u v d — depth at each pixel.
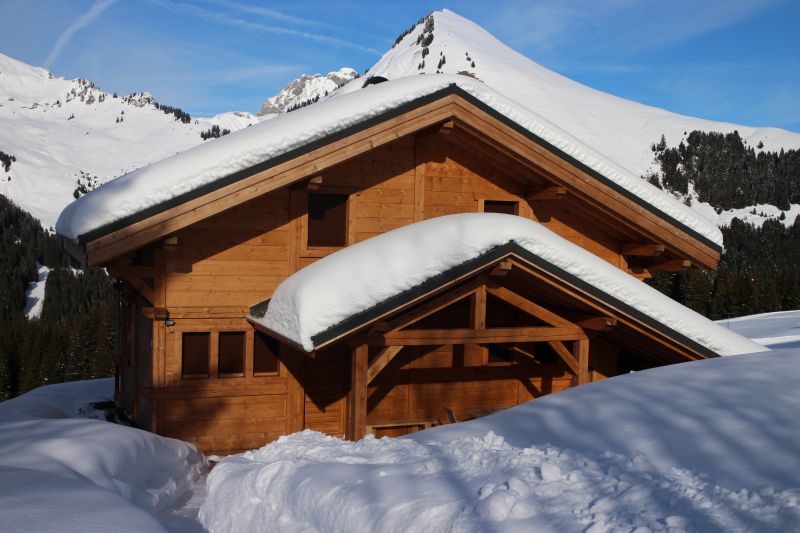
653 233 12.30
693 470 4.30
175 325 10.30
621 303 9.80
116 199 9.05
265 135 9.90
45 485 5.13
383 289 8.73
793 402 5.09
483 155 12.23
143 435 7.95
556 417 5.96
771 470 4.07
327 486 5.03
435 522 4.11
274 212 10.80
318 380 11.18
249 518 5.63
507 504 3.96
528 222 9.68
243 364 10.77
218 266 10.51
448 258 9.03
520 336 9.84
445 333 9.46
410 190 11.73
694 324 10.19
